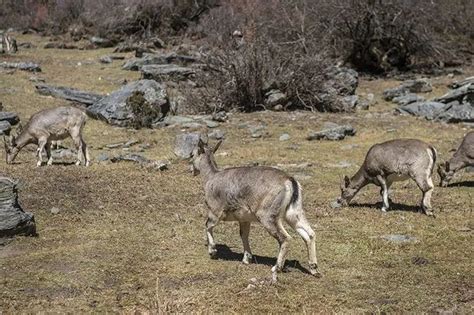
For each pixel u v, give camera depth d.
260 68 39.66
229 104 39.66
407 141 19.48
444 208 20.11
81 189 21.84
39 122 24.92
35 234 17.34
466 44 59.97
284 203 13.55
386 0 53.09
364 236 17.16
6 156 25.73
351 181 20.36
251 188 13.80
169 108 37.19
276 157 28.36
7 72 46.62
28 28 80.88
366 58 54.88
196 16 73.38
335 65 46.62
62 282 14.05
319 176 24.92
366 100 42.75
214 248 15.33
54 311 12.45
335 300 12.84
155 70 46.66
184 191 22.23
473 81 41.44
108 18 72.69
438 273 14.30
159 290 13.44
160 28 72.00
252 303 12.66
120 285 13.88
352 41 54.28
